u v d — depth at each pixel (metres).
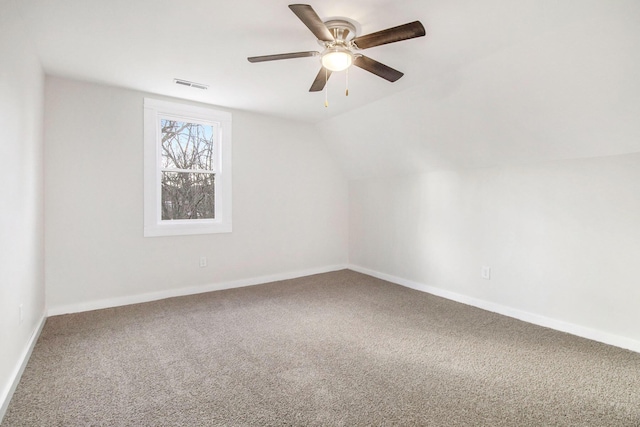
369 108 3.72
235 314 3.15
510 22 2.02
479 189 3.43
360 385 1.96
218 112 3.88
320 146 4.83
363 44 1.99
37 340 2.52
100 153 3.23
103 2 1.88
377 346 2.49
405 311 3.29
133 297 3.45
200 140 3.93
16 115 1.99
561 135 2.64
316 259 4.87
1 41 1.71
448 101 3.03
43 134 2.90
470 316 3.15
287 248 4.56
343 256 5.18
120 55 2.56
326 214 4.94
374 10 1.93
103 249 3.27
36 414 1.67
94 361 2.22
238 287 4.12
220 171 3.97
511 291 3.16
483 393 1.88
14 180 1.96
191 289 3.80
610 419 1.66
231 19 2.04
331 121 4.37
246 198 4.16
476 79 2.69
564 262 2.78
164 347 2.44
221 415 1.68
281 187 4.47
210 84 3.14
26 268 2.26
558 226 2.82
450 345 2.51
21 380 1.98
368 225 4.82
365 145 4.31
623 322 2.47
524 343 2.55
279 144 4.41
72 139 3.09
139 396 1.83
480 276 3.42
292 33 2.21
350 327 2.86
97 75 2.96
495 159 3.23
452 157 3.55
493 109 2.82
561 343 2.55
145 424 1.61
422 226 4.04
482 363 2.23
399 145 3.92
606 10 1.84
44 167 2.94
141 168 3.45
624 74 2.06
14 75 1.94
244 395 1.85
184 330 2.76
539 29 2.09
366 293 3.91
